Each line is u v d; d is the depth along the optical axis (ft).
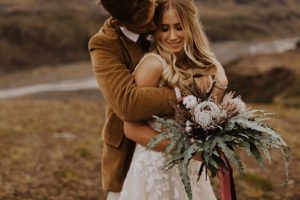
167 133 8.51
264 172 27.30
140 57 9.25
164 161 9.14
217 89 9.25
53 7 228.84
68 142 31.65
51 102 52.47
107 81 8.87
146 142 9.06
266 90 92.79
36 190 22.11
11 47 192.95
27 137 32.32
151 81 8.94
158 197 9.18
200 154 8.77
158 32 9.21
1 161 25.66
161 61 8.97
